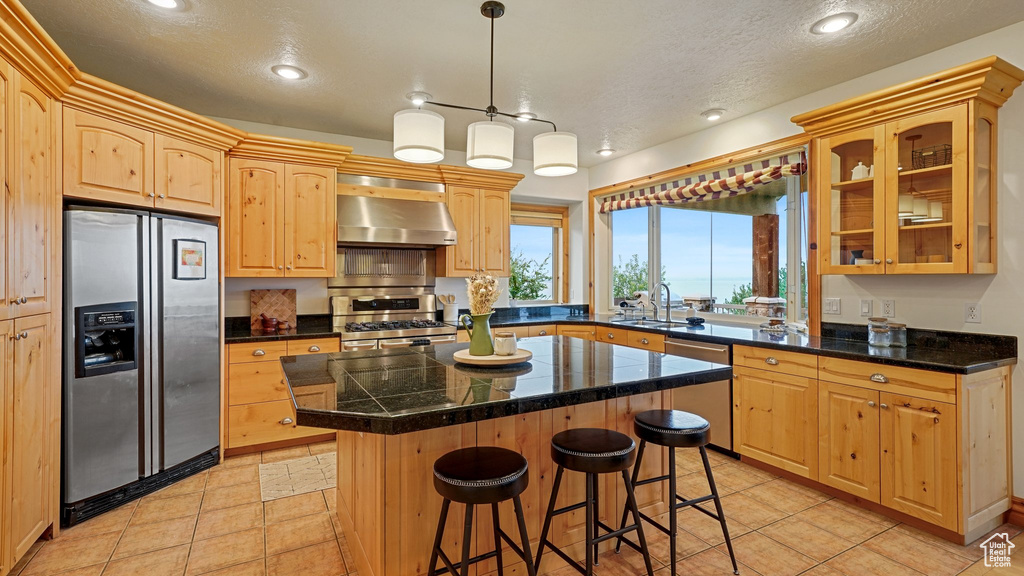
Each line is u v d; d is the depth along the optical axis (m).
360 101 3.49
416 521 1.85
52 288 2.31
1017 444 2.47
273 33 2.55
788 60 2.87
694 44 2.68
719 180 4.02
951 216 2.50
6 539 1.94
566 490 2.18
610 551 2.29
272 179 3.68
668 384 1.95
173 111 2.87
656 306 4.71
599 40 2.63
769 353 3.08
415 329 4.08
